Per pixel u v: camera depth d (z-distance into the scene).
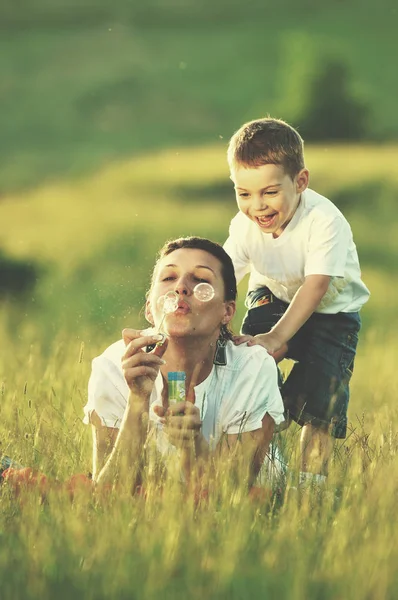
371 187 46.44
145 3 139.25
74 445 6.46
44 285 31.73
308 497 5.45
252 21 131.75
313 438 7.00
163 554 4.69
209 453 5.67
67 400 7.52
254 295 7.79
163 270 5.90
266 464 6.07
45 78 109.75
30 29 128.50
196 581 4.52
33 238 37.97
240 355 6.09
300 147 6.98
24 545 4.87
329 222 7.09
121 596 4.43
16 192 67.62
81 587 4.48
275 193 6.83
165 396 5.69
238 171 6.89
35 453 6.25
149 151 86.62
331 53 86.06
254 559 4.79
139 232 39.31
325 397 7.38
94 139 91.69
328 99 84.81
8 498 5.54
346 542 4.82
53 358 8.88
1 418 6.84
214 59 116.62
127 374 5.47
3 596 4.42
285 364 10.42
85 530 4.95
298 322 6.94
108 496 5.36
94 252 35.75
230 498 5.28
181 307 5.73
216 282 5.84
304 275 7.27
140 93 104.94
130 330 5.82
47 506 5.46
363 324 25.42
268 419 6.09
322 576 4.59
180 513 5.04
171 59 116.38
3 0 136.62
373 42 117.75
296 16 131.88
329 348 7.46
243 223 7.45
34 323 20.84
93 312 12.64
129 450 5.60
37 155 85.31
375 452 6.25
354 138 84.12
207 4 138.75
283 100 88.31
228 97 104.12
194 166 53.34
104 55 117.75
